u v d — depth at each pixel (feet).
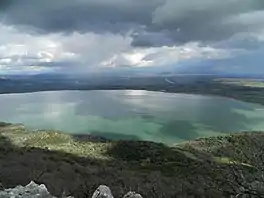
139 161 328.70
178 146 428.15
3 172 99.60
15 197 29.84
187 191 110.32
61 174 131.03
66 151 344.28
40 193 31.48
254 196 33.83
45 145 396.37
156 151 373.20
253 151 42.37
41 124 611.06
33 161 177.37
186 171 232.32
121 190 89.30
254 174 35.42
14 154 220.43
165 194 106.01
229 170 37.63
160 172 224.12
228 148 304.71
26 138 428.15
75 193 67.72
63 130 545.85
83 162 247.70
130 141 410.11
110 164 271.49
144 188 110.01
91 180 116.26
